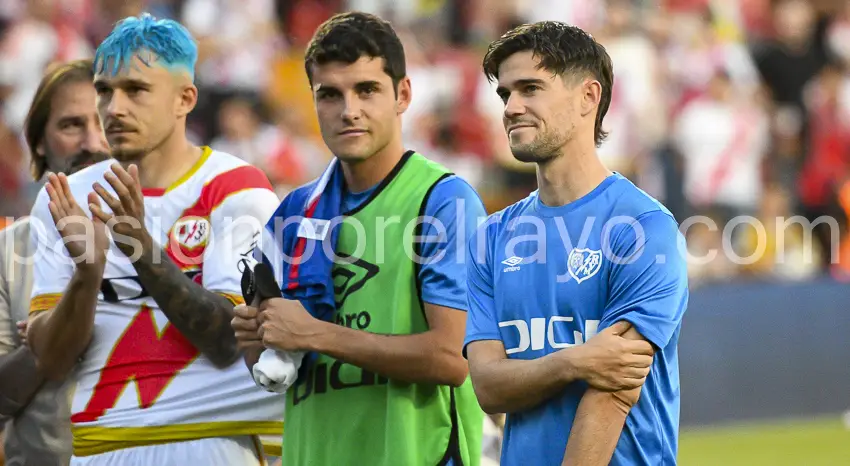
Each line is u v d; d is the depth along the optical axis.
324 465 12.78
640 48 38.59
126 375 13.95
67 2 36.94
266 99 37.09
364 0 40.78
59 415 14.95
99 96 14.01
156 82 13.84
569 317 11.18
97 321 14.06
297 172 35.78
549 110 11.13
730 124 38.66
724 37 41.28
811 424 31.17
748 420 31.22
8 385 14.89
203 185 14.09
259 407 14.08
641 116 37.69
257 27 38.38
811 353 31.75
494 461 16.66
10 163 32.94
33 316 14.38
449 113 37.06
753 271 36.22
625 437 10.89
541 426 11.15
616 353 10.59
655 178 37.38
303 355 12.79
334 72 12.66
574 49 11.23
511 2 40.62
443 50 39.16
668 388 11.21
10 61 35.25
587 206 11.28
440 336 12.40
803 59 41.44
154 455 13.84
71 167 15.57
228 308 13.65
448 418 12.77
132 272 13.98
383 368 12.30
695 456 27.52
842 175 39.75
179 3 38.28
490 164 36.59
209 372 13.95
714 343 31.08
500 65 11.41
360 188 13.13
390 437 12.45
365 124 12.69
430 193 12.78
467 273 12.05
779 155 39.72
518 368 11.03
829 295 32.06
